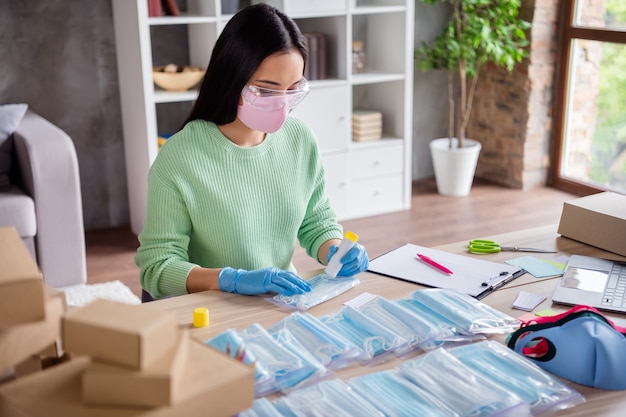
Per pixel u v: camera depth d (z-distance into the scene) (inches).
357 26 184.9
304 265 148.9
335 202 172.1
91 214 168.6
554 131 191.0
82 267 136.4
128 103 156.6
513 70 187.6
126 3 148.3
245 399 39.0
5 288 36.8
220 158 72.2
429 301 62.4
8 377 41.5
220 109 70.5
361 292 67.0
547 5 180.5
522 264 73.2
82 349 36.9
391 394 49.8
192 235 74.7
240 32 67.1
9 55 152.9
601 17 175.3
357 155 172.2
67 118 160.9
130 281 140.6
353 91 187.8
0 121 135.6
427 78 199.8
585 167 186.2
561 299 65.2
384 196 178.1
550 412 49.4
